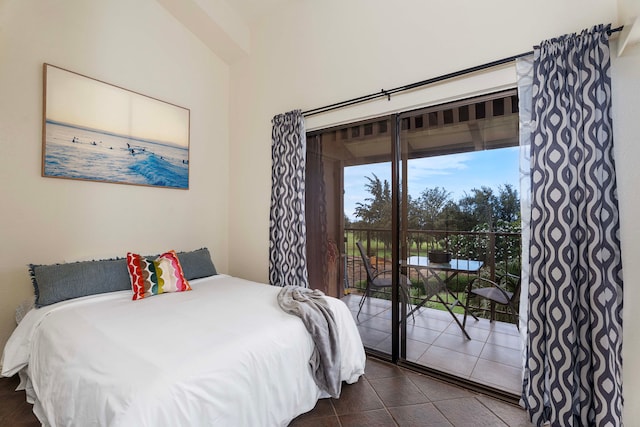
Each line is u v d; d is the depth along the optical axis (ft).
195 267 9.46
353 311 8.91
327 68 9.09
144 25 9.44
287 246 9.57
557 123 5.36
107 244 8.64
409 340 7.97
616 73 5.16
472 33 6.66
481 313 7.20
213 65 11.51
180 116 10.37
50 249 7.64
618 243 5.04
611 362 4.82
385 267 8.23
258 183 11.02
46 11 7.54
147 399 3.44
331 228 9.37
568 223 5.19
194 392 3.81
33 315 6.25
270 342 5.05
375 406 5.97
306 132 9.84
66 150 7.81
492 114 6.72
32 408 5.68
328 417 5.63
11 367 5.76
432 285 7.66
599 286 4.91
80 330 5.19
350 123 8.83
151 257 8.71
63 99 7.75
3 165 6.98
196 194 10.98
